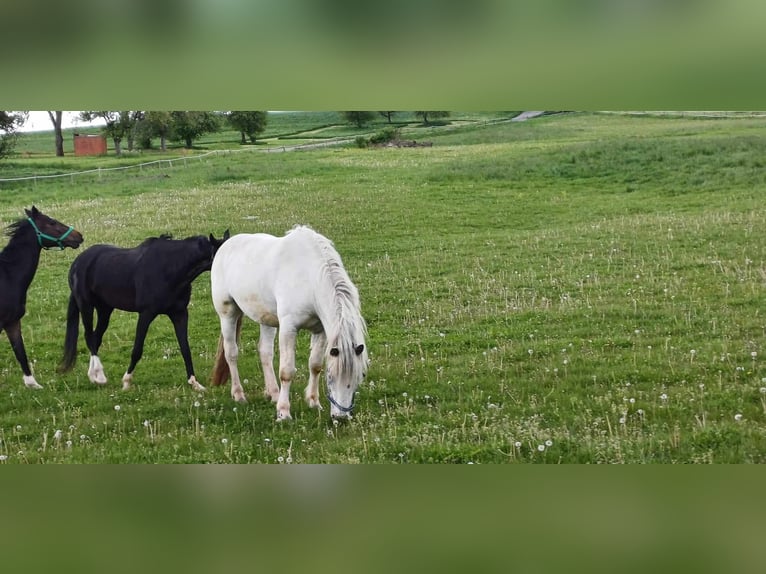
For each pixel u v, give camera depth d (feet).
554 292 46.88
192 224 70.44
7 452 27.12
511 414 28.50
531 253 57.31
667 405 28.19
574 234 62.28
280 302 29.14
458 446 25.61
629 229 61.98
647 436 25.93
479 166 94.02
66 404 32.58
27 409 32.22
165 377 36.60
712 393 29.12
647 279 47.60
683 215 65.92
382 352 37.91
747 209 65.10
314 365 29.66
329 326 27.12
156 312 34.76
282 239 30.27
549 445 25.07
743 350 33.65
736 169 80.69
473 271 53.11
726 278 46.39
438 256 58.18
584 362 34.04
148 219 72.74
